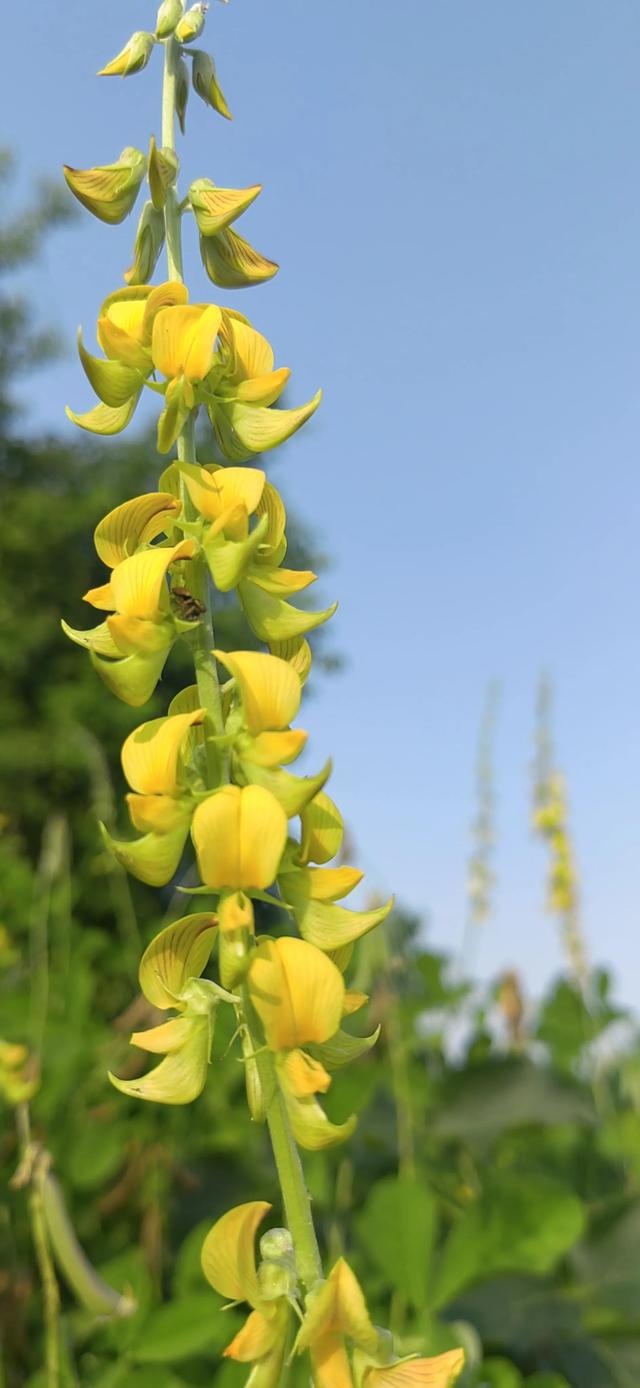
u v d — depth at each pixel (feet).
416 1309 1.20
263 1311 0.60
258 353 0.73
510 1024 2.36
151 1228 1.75
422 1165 1.63
